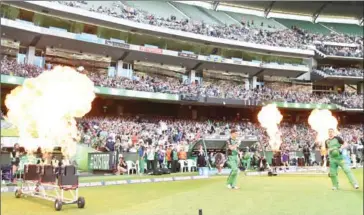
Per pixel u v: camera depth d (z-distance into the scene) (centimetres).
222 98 4269
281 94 4788
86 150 2428
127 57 4041
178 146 2591
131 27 3838
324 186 1471
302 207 938
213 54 4594
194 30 4297
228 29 4869
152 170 2222
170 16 4756
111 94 3559
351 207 939
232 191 1304
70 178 965
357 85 5369
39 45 3525
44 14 3400
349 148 3334
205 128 3922
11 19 3266
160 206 966
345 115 5159
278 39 5066
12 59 3397
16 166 1642
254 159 2712
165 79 4378
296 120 4959
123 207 959
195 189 1388
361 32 5966
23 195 1188
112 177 1958
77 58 3791
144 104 4281
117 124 3397
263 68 4756
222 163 2364
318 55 5019
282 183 1603
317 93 5328
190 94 4103
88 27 3731
